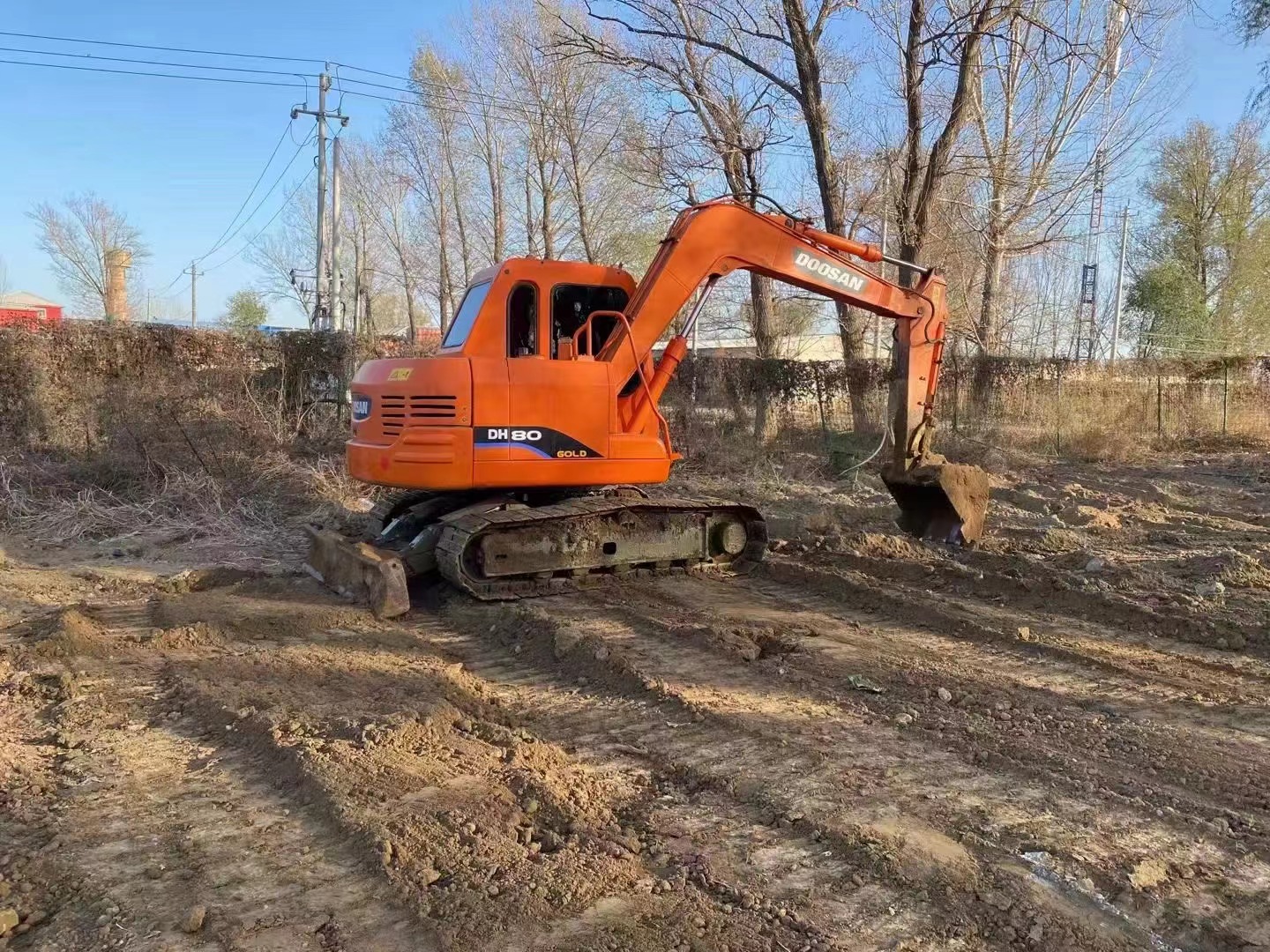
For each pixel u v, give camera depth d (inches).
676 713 190.5
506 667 223.5
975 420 701.9
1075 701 200.4
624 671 211.8
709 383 677.9
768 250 304.8
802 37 622.8
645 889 125.1
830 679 212.4
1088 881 128.7
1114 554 341.1
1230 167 1413.6
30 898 119.7
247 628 244.4
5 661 212.8
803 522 398.6
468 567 272.2
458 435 260.4
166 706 190.7
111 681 204.2
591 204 1157.1
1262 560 325.7
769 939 114.0
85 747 169.2
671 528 307.0
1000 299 930.1
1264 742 179.2
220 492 412.8
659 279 287.6
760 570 320.2
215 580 302.2
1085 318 1326.3
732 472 561.3
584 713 192.5
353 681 206.8
